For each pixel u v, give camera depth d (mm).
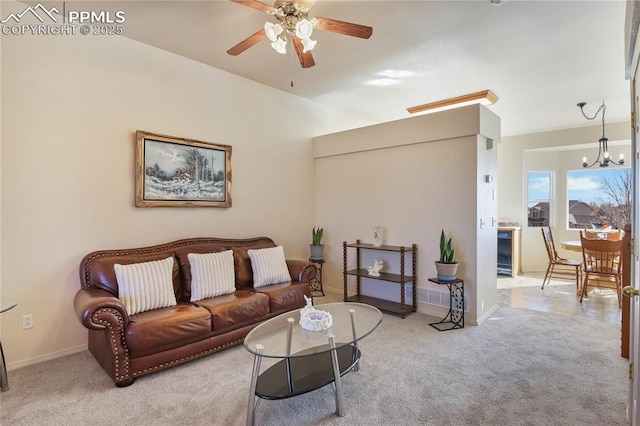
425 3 2600
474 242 3643
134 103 3264
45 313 2793
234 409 2129
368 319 2547
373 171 4477
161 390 2342
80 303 2451
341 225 4848
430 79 4129
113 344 2348
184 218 3645
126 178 3217
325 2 2594
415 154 4086
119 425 1975
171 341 2568
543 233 5434
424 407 2135
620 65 3648
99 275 2801
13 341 2658
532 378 2482
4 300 2445
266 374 2334
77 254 2943
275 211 4586
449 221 3818
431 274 3967
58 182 2844
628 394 2006
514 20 2814
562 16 2736
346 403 2182
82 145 2961
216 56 3592
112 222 3133
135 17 2850
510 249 6352
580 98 4695
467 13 2723
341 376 2396
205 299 3143
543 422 1985
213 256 3371
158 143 3389
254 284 3627
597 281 4992
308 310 2512
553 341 3170
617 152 6238
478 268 3660
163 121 3459
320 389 2354
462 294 3582
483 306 3801
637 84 1835
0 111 2574
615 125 5844
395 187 4266
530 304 4418
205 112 3801
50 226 2811
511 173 6918
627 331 2807
